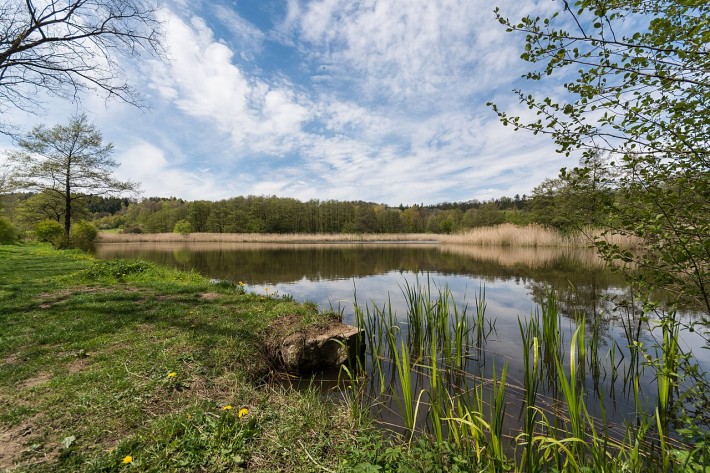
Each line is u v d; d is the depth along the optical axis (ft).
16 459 7.38
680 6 6.89
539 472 8.00
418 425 10.87
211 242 139.95
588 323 21.17
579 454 8.50
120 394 10.00
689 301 8.29
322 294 30.32
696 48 6.41
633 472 7.63
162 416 9.08
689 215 7.10
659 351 16.30
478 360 16.37
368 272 45.73
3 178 71.92
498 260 58.44
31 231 93.76
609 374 14.58
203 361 12.87
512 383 13.98
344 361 16.11
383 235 170.40
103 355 12.89
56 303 20.79
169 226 190.19
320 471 7.57
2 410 9.18
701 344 17.20
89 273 30.83
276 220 186.29
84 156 76.54
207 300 22.12
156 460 7.45
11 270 34.65
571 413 8.22
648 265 7.98
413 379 14.66
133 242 136.46
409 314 19.57
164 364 12.16
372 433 9.03
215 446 7.97
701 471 6.89
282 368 15.37
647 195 7.34
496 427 8.52
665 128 7.29
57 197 84.84
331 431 9.21
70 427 8.55
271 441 8.43
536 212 77.20
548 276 40.09
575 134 8.57
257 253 80.94
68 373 11.45
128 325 16.49
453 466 7.29
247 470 7.52
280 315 18.81
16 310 18.99
